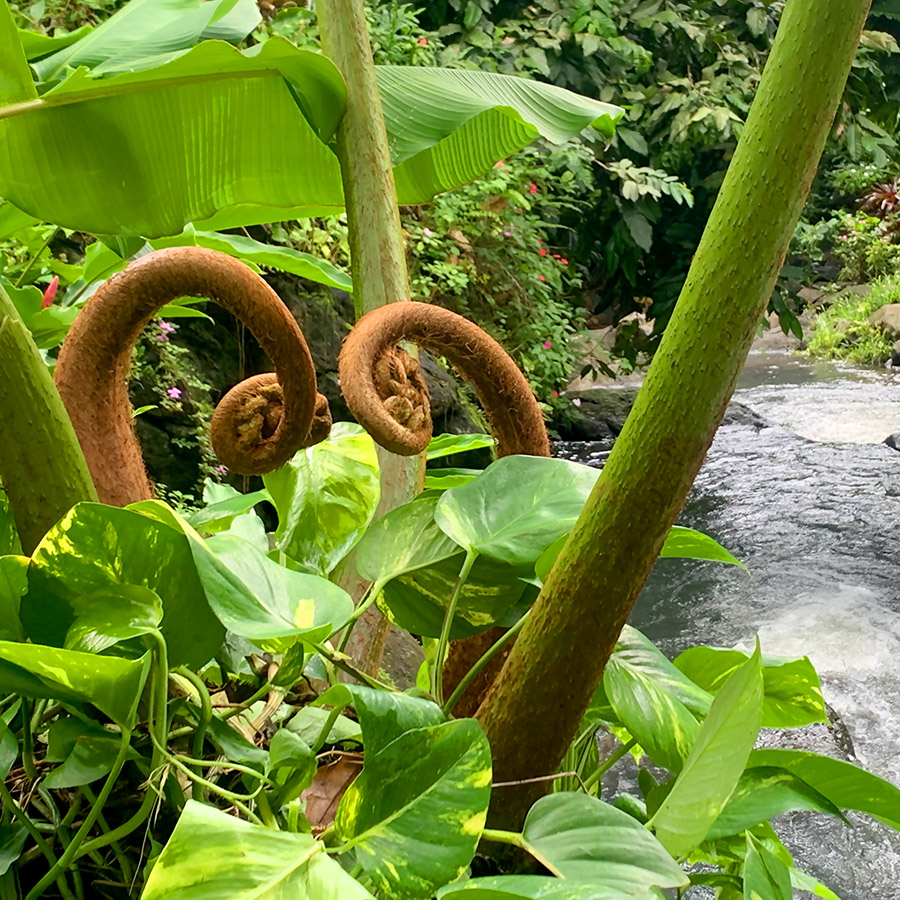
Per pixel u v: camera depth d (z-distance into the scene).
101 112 1.26
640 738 0.91
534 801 0.86
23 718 0.82
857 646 4.58
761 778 0.91
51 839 0.84
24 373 0.82
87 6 4.55
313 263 2.09
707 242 0.77
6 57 1.14
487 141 1.72
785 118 0.73
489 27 8.20
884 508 6.54
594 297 11.46
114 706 0.74
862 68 8.00
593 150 8.28
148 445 4.45
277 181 1.46
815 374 11.59
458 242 7.08
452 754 0.75
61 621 0.81
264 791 0.82
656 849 0.74
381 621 1.28
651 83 8.65
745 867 0.85
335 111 1.32
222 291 0.87
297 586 0.89
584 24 7.95
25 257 3.06
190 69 1.23
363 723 0.76
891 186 15.17
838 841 3.33
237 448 0.92
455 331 0.98
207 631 0.83
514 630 0.91
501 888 0.69
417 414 0.94
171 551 0.79
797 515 6.47
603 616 0.82
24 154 1.27
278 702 0.97
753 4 8.91
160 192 1.36
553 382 8.02
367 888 0.77
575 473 1.04
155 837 0.85
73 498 0.84
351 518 1.14
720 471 7.54
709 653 1.14
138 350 4.20
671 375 0.78
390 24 6.91
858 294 14.50
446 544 1.02
